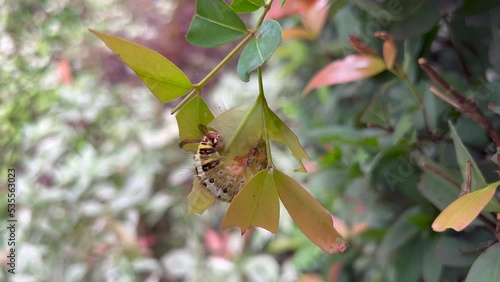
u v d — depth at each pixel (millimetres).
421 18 318
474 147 305
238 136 209
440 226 205
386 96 381
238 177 219
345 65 313
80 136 887
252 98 798
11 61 873
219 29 215
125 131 896
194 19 216
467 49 352
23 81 872
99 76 950
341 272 530
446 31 377
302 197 202
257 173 199
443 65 380
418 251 335
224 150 213
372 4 330
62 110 866
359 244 490
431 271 316
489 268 226
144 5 995
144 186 844
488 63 347
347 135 352
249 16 805
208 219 865
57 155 836
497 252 228
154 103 944
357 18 402
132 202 822
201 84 215
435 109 325
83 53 956
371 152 365
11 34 890
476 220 275
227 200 224
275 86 792
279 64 778
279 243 762
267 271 769
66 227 799
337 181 422
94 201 844
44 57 894
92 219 825
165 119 913
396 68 325
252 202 200
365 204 407
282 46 652
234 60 902
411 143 325
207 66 895
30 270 750
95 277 777
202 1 214
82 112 867
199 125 224
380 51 381
